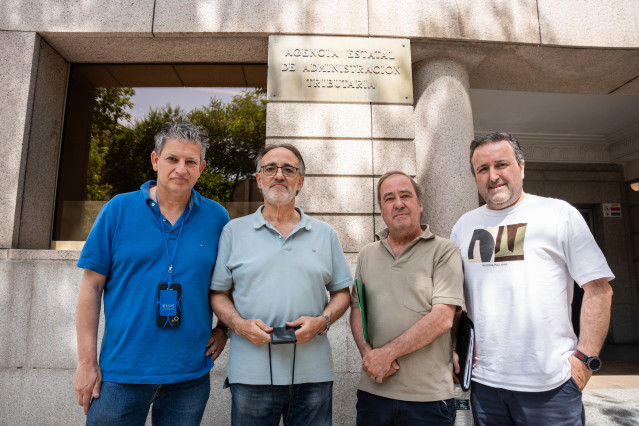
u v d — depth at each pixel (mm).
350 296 2100
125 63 4191
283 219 2045
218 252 1961
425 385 1828
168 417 1786
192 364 1782
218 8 3748
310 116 3711
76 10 3680
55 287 3234
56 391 3139
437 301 1862
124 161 4113
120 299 1750
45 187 3789
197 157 1897
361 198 3627
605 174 7934
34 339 3186
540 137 7590
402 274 1988
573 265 1823
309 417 1841
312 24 3795
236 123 4180
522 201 1966
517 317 1796
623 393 4023
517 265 1840
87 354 1690
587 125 7141
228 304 1890
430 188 3807
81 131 4105
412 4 3887
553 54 4113
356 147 3699
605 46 4000
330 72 3770
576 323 7070
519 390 1745
